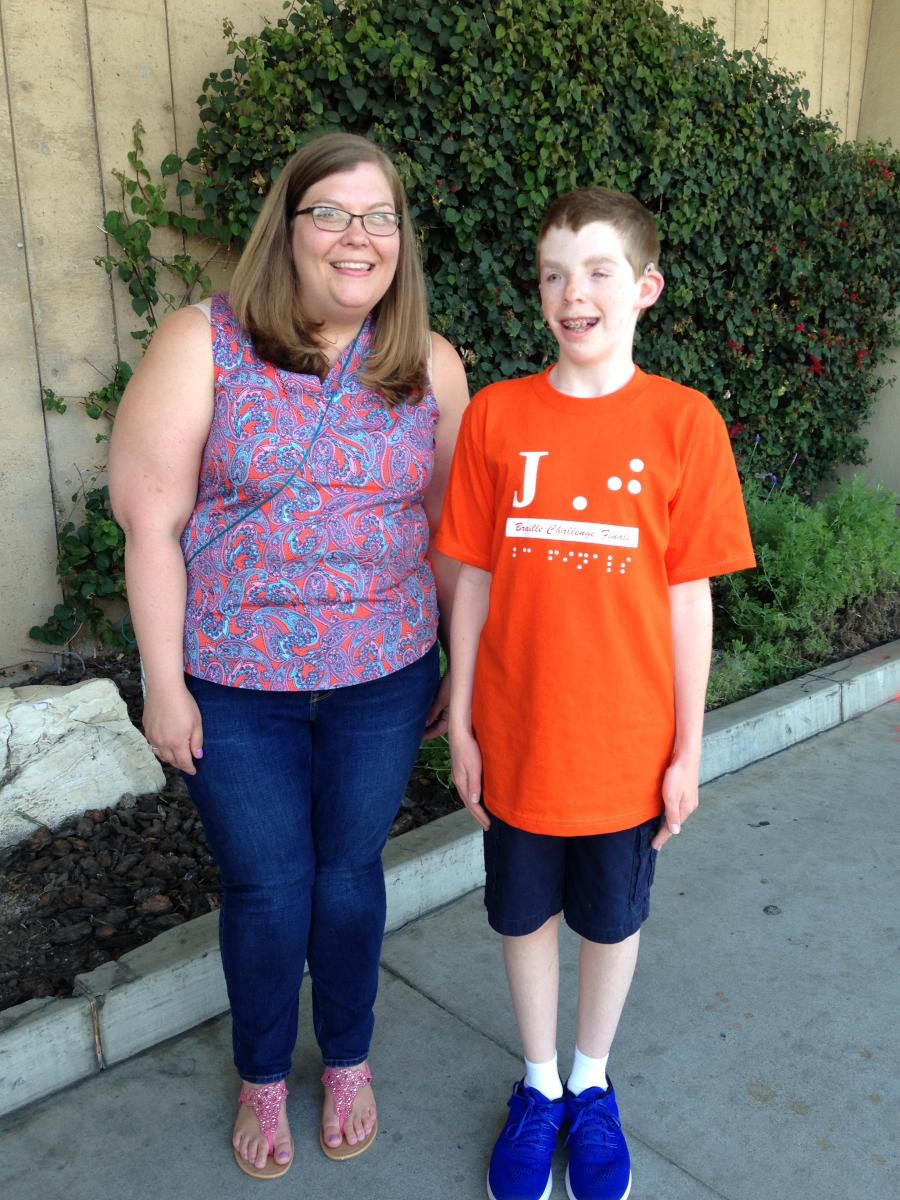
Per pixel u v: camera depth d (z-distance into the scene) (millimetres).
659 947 2479
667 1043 2129
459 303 4230
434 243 4148
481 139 3957
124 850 2684
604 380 1583
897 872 2820
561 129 4055
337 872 1780
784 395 6000
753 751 3570
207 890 2529
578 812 1592
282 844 1663
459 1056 2104
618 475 1541
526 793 1615
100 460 3785
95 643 3885
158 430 1530
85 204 3588
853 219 5777
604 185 4340
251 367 1554
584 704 1568
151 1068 2057
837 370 6082
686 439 1545
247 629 1587
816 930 2547
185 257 3797
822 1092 1985
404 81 3760
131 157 3623
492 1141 1877
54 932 2336
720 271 5250
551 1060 1798
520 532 1587
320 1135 1875
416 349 1672
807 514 4664
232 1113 1938
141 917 2410
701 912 2631
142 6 3592
